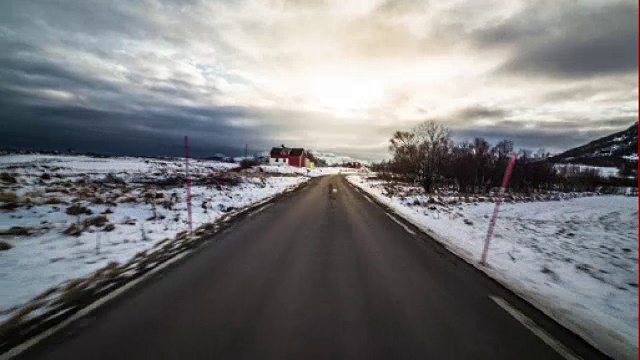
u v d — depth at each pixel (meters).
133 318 3.67
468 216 14.18
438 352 3.16
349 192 23.14
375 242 7.88
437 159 30.80
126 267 5.50
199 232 8.47
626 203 24.19
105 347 3.08
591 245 9.35
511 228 11.77
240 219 10.58
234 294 4.42
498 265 6.44
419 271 5.73
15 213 9.32
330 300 4.32
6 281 4.76
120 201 12.55
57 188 15.12
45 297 4.21
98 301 4.11
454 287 4.99
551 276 6.00
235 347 3.13
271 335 3.37
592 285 5.64
